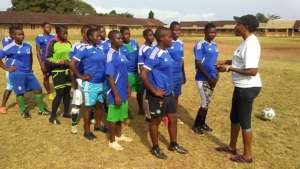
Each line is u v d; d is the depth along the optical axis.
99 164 5.92
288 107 9.64
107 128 7.65
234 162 6.15
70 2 78.06
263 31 73.69
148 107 6.10
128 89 6.68
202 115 7.48
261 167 5.99
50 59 7.87
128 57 8.41
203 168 5.90
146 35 7.85
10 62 8.13
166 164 6.00
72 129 7.27
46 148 6.52
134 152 6.45
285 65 17.61
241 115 5.96
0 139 6.93
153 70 5.98
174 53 7.63
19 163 5.89
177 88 7.82
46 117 8.44
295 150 6.72
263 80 13.34
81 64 6.89
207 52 7.21
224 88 12.07
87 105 6.94
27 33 56.50
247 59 5.65
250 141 6.06
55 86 7.92
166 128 7.80
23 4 73.19
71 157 6.16
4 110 8.67
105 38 8.19
